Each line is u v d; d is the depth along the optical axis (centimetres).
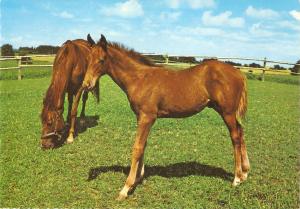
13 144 952
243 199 669
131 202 668
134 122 1184
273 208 641
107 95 1702
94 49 700
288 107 1502
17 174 776
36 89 1859
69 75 931
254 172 792
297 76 2502
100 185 726
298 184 737
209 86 690
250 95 1773
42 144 920
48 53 2809
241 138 718
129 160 860
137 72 693
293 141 1023
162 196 687
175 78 690
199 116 1283
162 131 1092
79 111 1332
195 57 2597
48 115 912
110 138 1021
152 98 678
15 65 2661
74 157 877
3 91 1772
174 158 866
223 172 791
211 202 661
